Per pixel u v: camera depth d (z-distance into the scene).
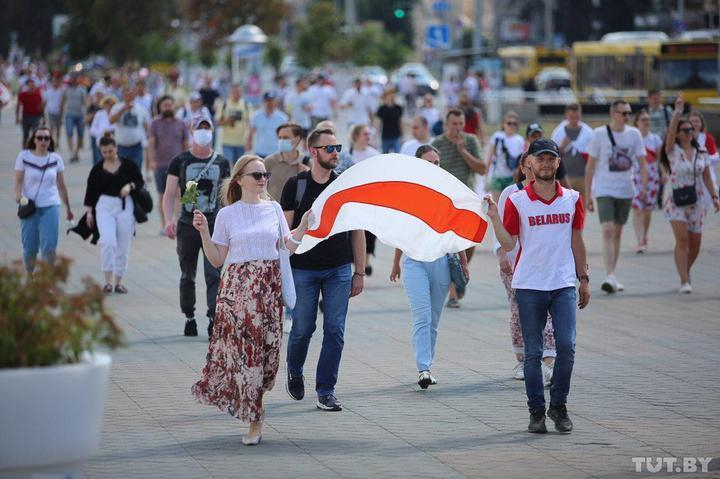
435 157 25.19
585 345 26.81
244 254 18.80
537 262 19.38
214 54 158.88
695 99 98.75
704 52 98.69
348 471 17.22
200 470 17.17
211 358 18.77
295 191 21.47
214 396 18.75
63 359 12.94
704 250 42.72
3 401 12.31
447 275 23.08
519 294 19.50
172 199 27.27
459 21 177.50
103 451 18.14
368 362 25.05
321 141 21.30
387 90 60.06
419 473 17.16
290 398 22.08
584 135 38.66
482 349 26.38
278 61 150.25
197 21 151.12
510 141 38.62
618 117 33.75
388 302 32.28
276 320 18.89
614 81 107.94
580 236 19.80
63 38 153.38
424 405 21.42
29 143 31.50
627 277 36.72
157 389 22.39
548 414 19.70
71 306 12.94
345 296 21.06
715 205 34.25
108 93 69.94
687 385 22.98
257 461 17.72
